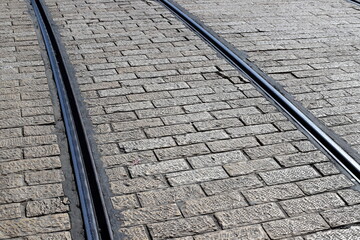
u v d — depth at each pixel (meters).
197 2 8.95
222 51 6.66
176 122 4.86
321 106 5.28
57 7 8.30
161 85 5.64
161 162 4.21
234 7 8.70
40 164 4.12
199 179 4.00
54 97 5.25
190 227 3.48
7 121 4.75
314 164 4.26
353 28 7.79
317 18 8.24
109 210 3.63
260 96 5.45
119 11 8.24
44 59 6.20
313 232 3.47
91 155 4.22
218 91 5.54
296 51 6.75
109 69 6.00
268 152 4.41
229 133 4.70
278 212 3.66
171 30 7.42
